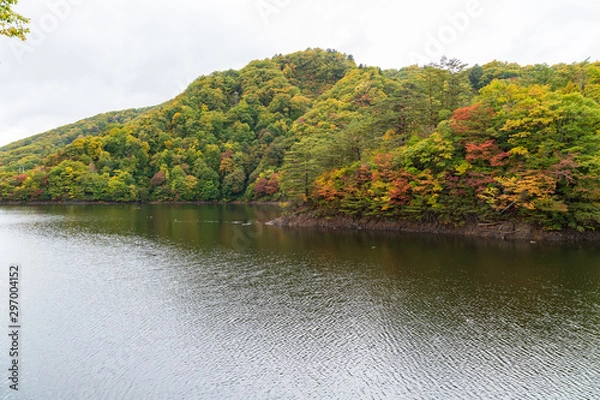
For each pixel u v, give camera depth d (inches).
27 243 2303.2
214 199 5954.7
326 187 2753.4
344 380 805.9
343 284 1414.9
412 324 1053.2
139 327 1079.0
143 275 1584.6
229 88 7785.4
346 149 2965.1
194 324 1093.1
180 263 1779.0
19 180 5797.2
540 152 1980.8
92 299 1304.1
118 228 2940.5
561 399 716.0
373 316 1117.1
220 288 1403.8
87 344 983.0
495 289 1285.7
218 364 878.4
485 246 1934.1
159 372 849.5
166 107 7160.4
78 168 5723.4
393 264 1662.2
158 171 6058.1
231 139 6540.4
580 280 1346.0
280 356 908.6
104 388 794.2
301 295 1312.7
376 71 6742.1
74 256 1940.2
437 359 873.5
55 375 842.2
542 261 1596.9
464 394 745.0
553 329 988.6
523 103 2090.3
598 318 1043.9
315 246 2122.3
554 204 1882.4
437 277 1446.9
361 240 2257.6
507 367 827.4
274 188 5226.4
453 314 1103.6
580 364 826.8
